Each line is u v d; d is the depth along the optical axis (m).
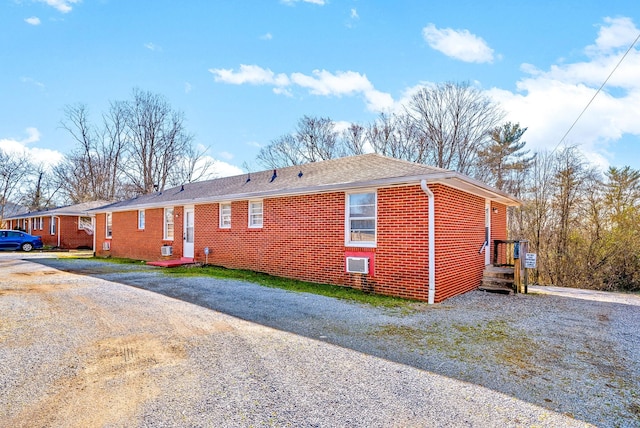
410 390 3.54
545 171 18.36
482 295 9.13
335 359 4.34
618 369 4.23
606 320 6.74
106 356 4.35
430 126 26.89
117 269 12.84
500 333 5.60
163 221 15.85
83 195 35.56
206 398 3.32
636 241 14.19
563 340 5.32
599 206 16.53
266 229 11.55
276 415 3.04
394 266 8.48
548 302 8.42
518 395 3.48
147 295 8.00
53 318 6.06
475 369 4.11
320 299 7.80
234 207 12.70
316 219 10.11
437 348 4.80
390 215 8.60
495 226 12.62
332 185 9.29
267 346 4.76
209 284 9.44
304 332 5.42
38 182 38.47
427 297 7.91
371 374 3.92
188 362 4.19
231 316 6.27
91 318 6.07
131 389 3.48
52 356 4.33
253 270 11.93
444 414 3.09
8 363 4.09
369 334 5.38
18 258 18.22
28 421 2.89
